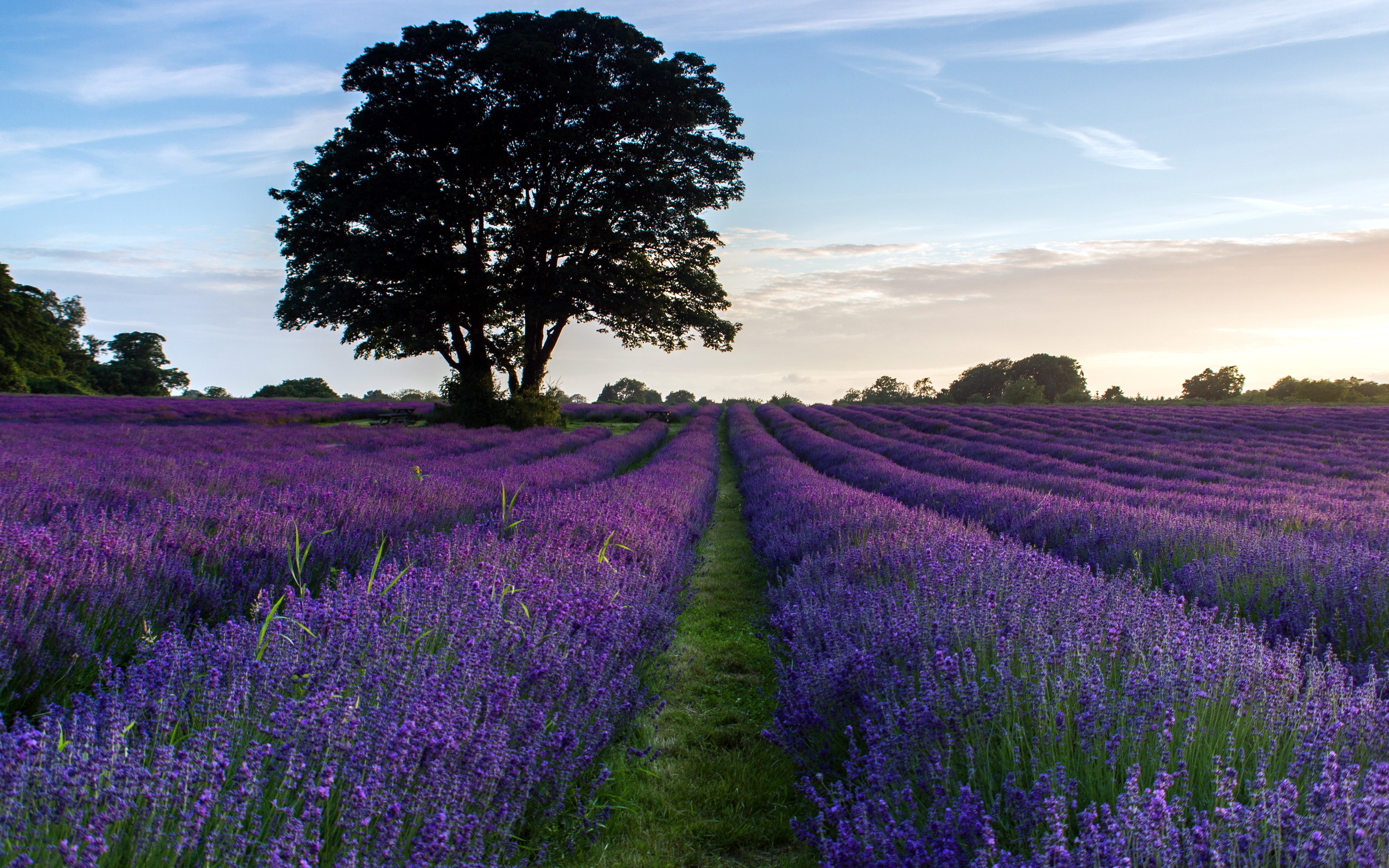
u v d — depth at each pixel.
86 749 2.00
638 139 26.11
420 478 8.75
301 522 5.89
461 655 2.98
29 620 3.30
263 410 34.34
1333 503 9.18
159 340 71.81
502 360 29.22
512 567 4.73
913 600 3.92
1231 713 2.64
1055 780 2.20
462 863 2.05
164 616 3.99
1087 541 7.04
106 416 27.70
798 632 3.95
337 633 3.12
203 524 5.47
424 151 24.44
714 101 26.08
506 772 2.48
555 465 13.26
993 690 2.83
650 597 4.91
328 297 23.42
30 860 1.60
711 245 28.12
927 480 12.12
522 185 25.72
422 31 23.69
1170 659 2.88
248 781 1.93
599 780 3.02
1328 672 3.04
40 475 8.05
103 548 4.35
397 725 2.30
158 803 1.84
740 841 2.97
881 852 2.13
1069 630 3.21
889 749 2.63
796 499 9.20
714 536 10.05
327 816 2.11
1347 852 1.70
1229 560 5.57
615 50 25.12
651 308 26.30
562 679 3.11
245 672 2.55
